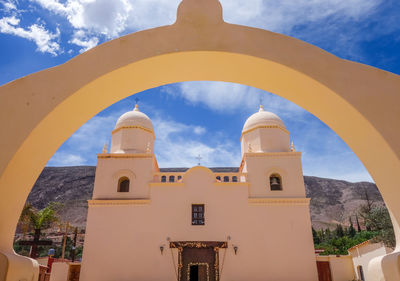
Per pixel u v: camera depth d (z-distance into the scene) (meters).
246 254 16.55
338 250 29.98
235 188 17.95
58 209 47.19
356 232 42.50
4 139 4.25
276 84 5.24
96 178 18.42
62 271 18.23
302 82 4.79
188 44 4.76
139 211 17.45
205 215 17.34
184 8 4.98
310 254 16.50
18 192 4.57
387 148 4.23
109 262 16.48
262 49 4.75
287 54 4.71
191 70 5.27
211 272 16.34
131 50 4.75
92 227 17.12
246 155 18.94
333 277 18.67
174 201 17.67
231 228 17.05
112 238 16.92
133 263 16.45
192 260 16.56
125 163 18.75
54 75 4.59
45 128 4.52
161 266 16.38
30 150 4.48
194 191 17.88
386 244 15.30
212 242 16.64
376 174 4.70
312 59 4.67
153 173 18.55
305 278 16.06
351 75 4.55
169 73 5.30
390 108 4.36
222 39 4.80
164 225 17.12
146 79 5.27
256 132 20.91
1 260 3.84
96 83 4.66
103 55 4.71
